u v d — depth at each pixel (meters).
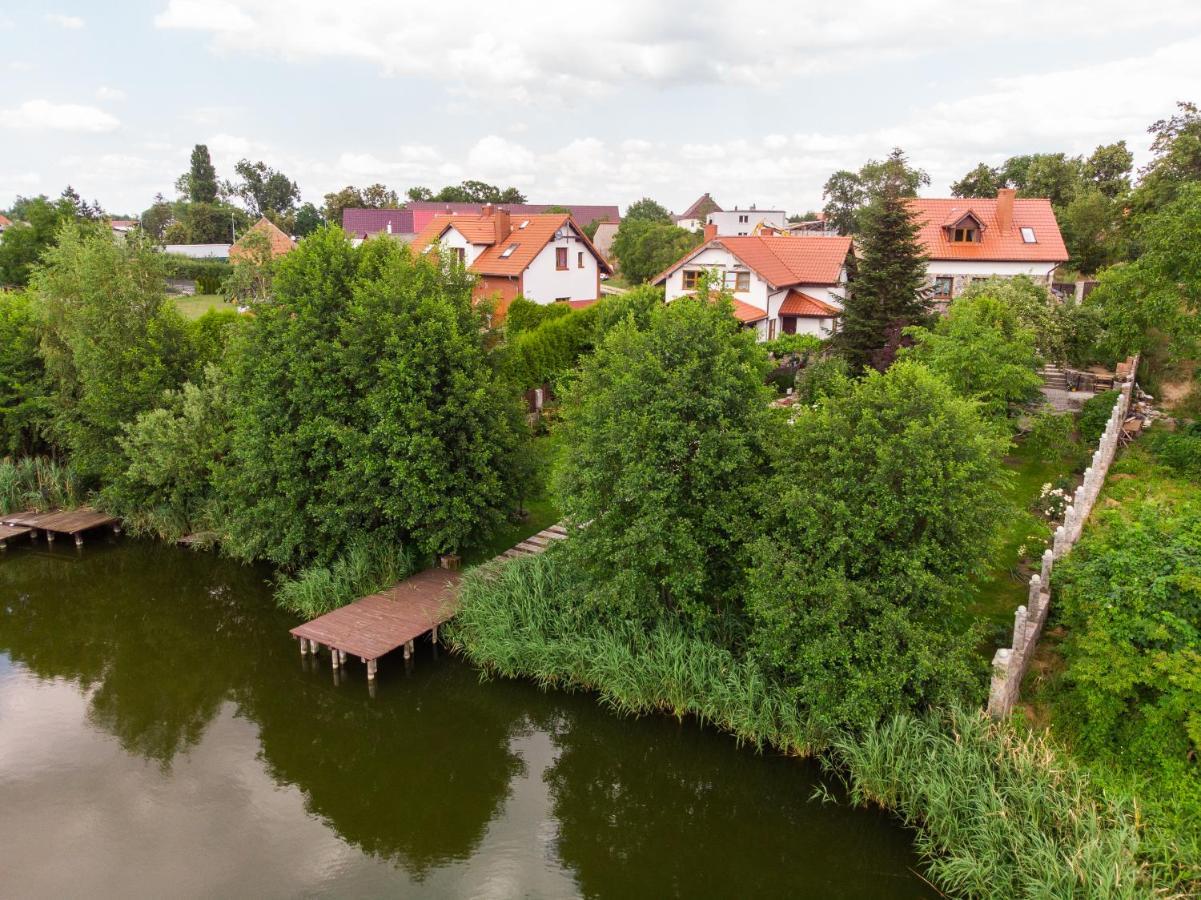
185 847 11.71
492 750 14.21
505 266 39.91
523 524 21.25
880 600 11.73
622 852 11.71
